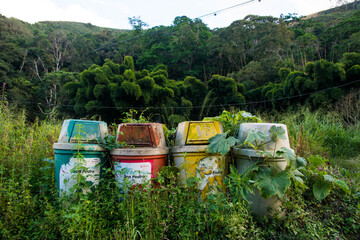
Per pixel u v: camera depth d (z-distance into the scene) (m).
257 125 3.76
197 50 49.38
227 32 51.38
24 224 2.97
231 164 3.86
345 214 3.58
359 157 6.41
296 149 5.38
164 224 2.85
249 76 34.56
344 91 19.41
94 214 3.00
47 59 56.81
